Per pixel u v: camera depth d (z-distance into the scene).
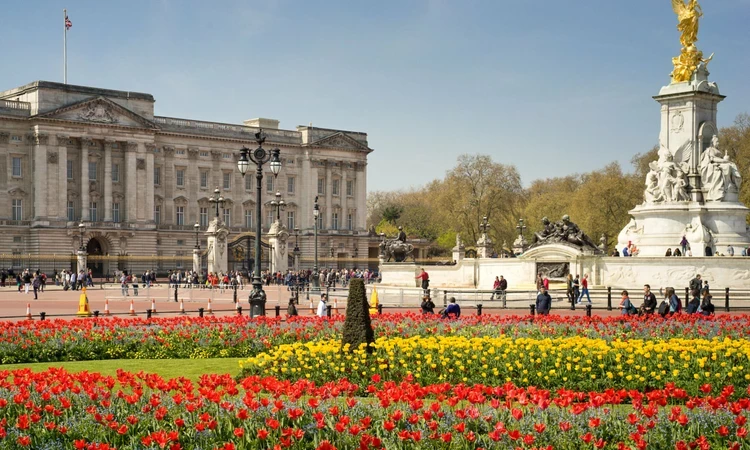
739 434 17.36
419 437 16.86
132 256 143.88
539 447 17.30
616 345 27.23
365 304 28.80
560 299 65.06
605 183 146.88
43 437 17.94
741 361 26.20
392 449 17.23
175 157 174.00
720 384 25.08
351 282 28.89
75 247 155.25
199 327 37.34
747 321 38.00
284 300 78.25
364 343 28.39
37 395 20.33
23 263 149.88
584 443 17.48
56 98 154.88
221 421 18.56
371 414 19.03
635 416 17.97
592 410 18.97
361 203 197.38
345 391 21.14
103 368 32.12
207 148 177.88
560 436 17.83
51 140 154.00
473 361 27.36
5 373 23.27
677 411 18.19
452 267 83.38
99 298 87.56
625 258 68.38
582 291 62.69
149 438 17.23
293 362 28.11
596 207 146.12
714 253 70.56
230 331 36.81
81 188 158.25
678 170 73.81
